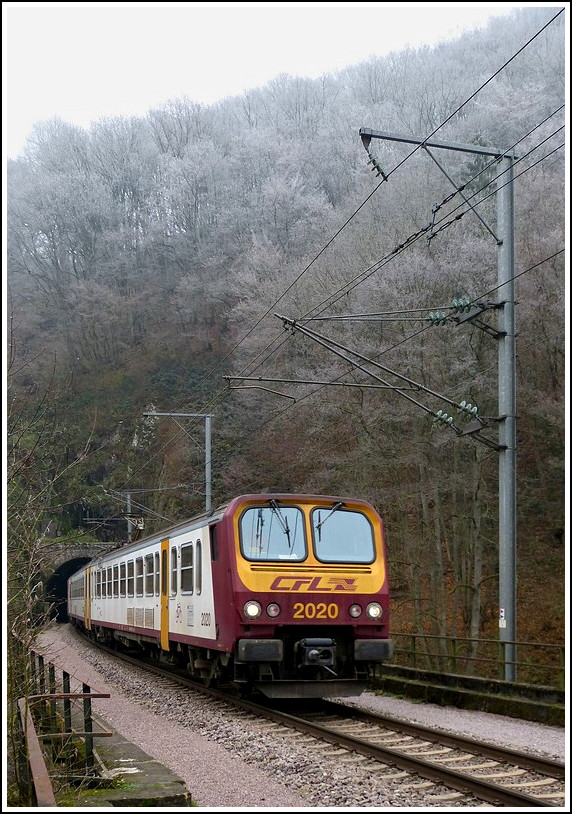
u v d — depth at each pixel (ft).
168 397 167.43
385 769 26.50
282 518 40.75
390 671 51.11
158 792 21.09
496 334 47.16
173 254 189.57
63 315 179.63
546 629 79.71
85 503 135.54
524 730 35.24
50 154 202.69
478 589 69.97
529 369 79.71
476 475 69.62
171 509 141.59
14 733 25.55
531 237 76.13
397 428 74.54
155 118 202.39
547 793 23.43
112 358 181.27
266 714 37.78
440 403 69.26
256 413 108.06
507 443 46.01
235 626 38.40
